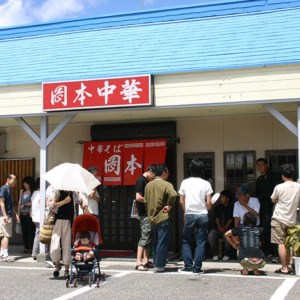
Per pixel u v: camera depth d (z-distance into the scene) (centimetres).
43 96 919
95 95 884
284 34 881
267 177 915
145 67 916
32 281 725
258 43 878
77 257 690
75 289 666
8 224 945
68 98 902
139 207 818
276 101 799
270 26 917
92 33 1092
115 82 874
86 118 1077
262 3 970
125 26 1073
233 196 1039
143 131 1084
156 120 1088
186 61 893
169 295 623
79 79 901
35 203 949
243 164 1045
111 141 1109
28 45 1132
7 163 1214
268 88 804
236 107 930
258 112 1012
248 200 887
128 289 661
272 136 1028
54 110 911
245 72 818
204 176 1069
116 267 847
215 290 649
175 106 852
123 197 1111
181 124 1088
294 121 1002
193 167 791
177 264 887
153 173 802
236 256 927
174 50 940
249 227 761
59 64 1020
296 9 941
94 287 677
